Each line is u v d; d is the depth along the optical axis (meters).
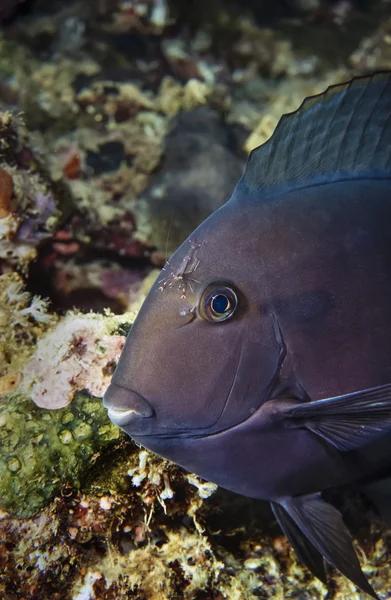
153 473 0.40
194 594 0.42
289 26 0.76
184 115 0.66
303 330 0.34
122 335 0.45
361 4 0.76
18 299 0.49
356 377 0.34
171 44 0.72
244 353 0.33
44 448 0.40
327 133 0.36
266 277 0.34
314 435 0.34
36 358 0.44
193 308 0.34
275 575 0.44
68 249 0.60
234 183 0.61
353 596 0.43
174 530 0.43
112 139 0.64
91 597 0.40
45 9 0.71
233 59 0.75
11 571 0.39
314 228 0.35
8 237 0.52
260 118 0.70
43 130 0.64
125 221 0.60
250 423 0.34
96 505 0.40
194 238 0.35
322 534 0.36
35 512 0.39
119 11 0.71
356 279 0.34
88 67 0.68
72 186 0.61
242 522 0.45
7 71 0.66
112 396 0.33
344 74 0.74
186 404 0.33
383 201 0.35
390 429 0.33
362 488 0.42
